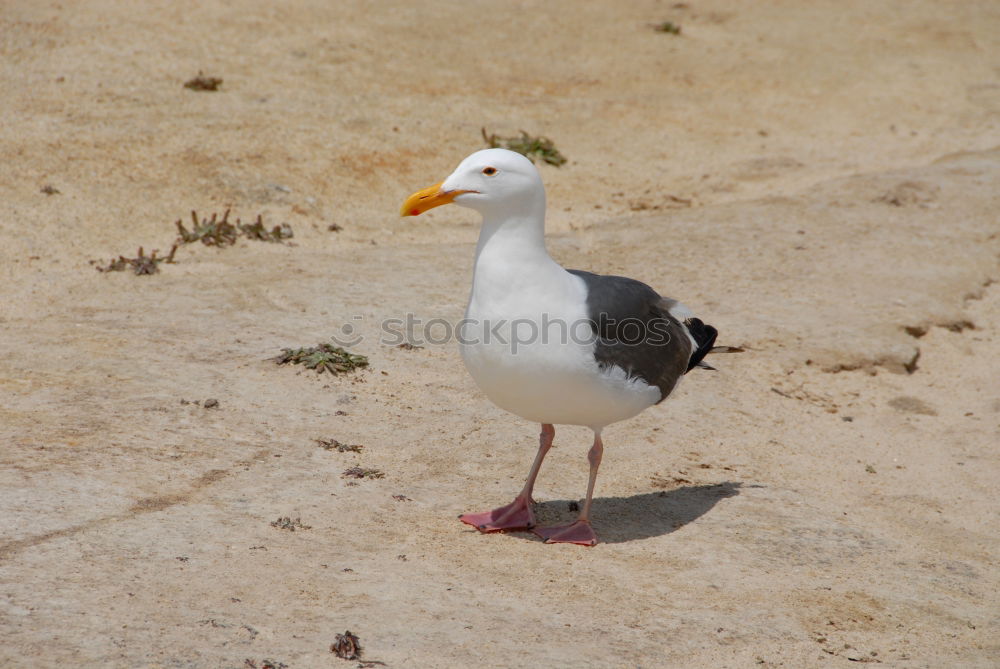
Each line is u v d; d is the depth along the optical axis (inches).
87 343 498.6
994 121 988.6
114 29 918.4
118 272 586.6
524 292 354.0
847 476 454.3
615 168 836.0
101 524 344.5
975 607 350.3
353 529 363.3
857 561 372.8
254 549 339.3
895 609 342.3
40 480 368.8
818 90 1051.9
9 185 654.5
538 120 902.4
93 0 973.8
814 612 334.3
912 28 1248.2
